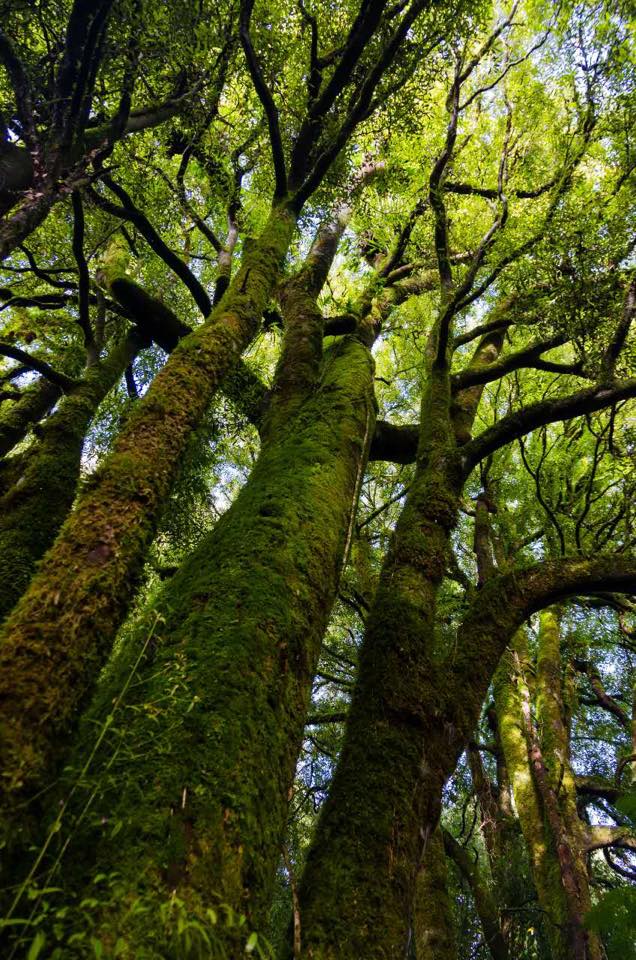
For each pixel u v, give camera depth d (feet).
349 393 13.23
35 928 3.80
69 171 12.85
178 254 28.66
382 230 27.30
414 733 8.55
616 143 19.42
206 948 4.08
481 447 14.67
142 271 28.86
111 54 13.53
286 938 6.05
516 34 22.40
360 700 9.08
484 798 26.58
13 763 4.20
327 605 8.35
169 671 6.11
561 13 19.44
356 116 15.74
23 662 4.81
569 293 17.38
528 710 21.85
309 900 6.32
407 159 23.98
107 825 4.61
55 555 5.86
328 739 25.99
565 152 21.25
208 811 4.91
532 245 18.49
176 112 17.99
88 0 10.99
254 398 19.17
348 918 6.05
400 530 12.71
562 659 28.76
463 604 25.30
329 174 21.62
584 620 29.07
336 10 19.84
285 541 8.39
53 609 5.28
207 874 4.50
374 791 7.58
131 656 6.70
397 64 18.86
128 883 4.16
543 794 19.30
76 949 3.65
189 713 5.69
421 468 15.20
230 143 23.59
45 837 4.37
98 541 6.08
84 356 28.60
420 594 10.90
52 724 4.59
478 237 26.58
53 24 13.17
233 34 16.19
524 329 22.77
